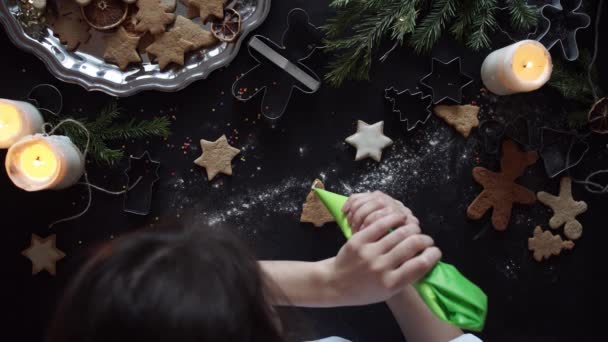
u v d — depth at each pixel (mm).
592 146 927
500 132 917
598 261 933
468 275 922
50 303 902
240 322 464
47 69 886
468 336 684
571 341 931
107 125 900
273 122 913
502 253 924
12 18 858
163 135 899
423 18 894
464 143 921
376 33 852
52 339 480
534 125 925
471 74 917
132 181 901
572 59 879
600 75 921
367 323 915
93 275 473
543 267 929
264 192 915
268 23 904
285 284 679
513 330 927
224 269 483
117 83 882
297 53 900
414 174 920
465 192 922
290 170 917
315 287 674
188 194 912
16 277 904
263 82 900
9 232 902
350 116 917
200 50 888
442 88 906
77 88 897
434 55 909
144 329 437
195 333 438
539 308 929
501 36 906
